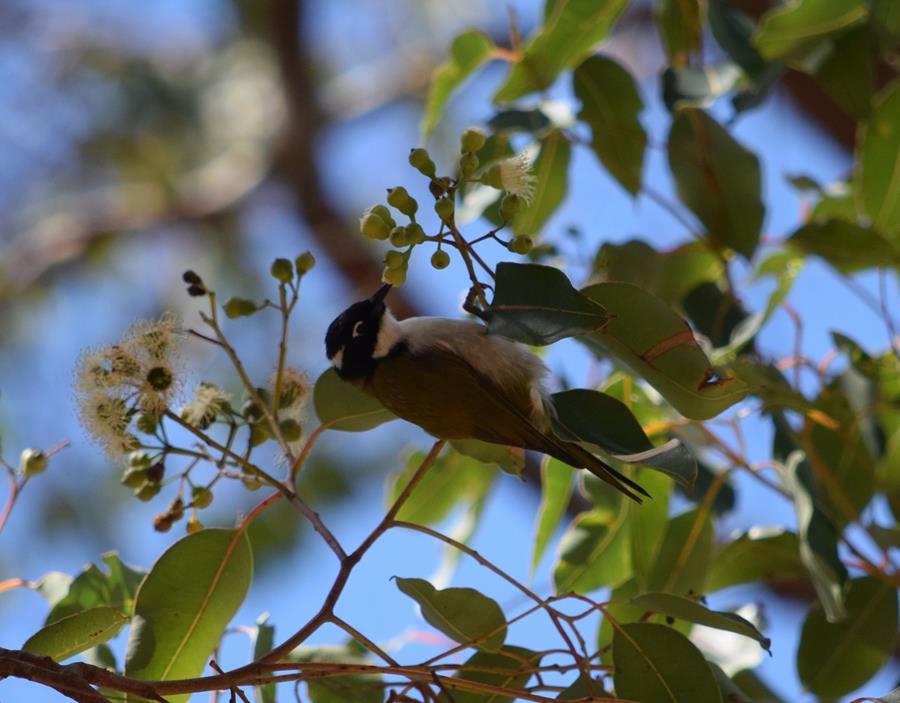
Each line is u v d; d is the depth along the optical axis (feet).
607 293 22.82
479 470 33.14
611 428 22.39
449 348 26.48
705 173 31.12
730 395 22.56
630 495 24.84
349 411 26.81
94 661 26.32
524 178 21.61
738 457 28.84
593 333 22.98
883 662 29.22
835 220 31.14
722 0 32.89
